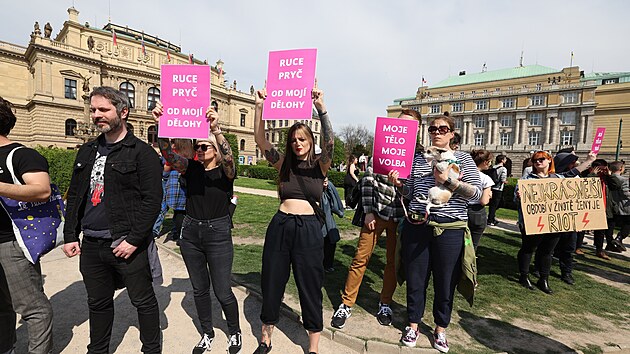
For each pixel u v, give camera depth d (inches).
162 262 189.8
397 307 138.3
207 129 97.6
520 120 2049.7
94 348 89.0
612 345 111.1
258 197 520.1
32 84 1398.9
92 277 87.4
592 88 1809.8
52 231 87.3
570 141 1902.1
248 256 201.5
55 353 100.0
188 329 117.0
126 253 83.7
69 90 1344.7
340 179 840.3
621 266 203.5
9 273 82.5
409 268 108.3
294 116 97.3
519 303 144.1
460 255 103.5
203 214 98.8
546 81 2047.2
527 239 160.4
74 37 1432.1
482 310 136.0
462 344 109.3
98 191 87.0
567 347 108.9
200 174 100.6
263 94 100.4
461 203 103.4
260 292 145.3
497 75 2411.4
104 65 1419.8
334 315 121.3
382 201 119.0
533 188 151.6
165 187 220.8
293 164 99.7
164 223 296.5
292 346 107.7
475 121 2249.0
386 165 109.9
